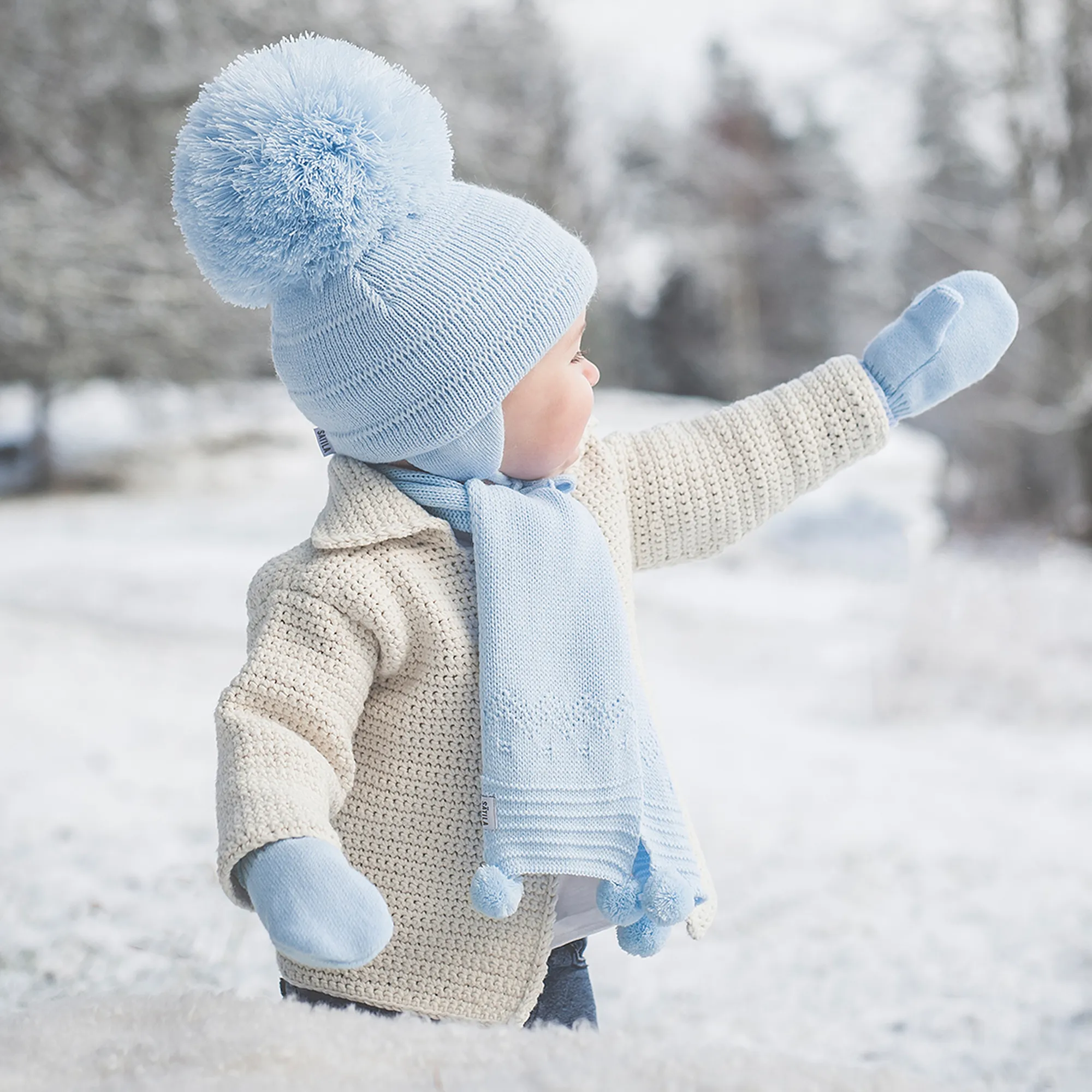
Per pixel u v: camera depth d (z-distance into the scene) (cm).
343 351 183
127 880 363
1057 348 1527
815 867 433
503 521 186
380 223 180
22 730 558
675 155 2433
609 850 178
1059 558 1177
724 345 3023
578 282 190
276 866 148
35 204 1206
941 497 1934
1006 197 1908
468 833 183
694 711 757
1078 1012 306
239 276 183
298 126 176
